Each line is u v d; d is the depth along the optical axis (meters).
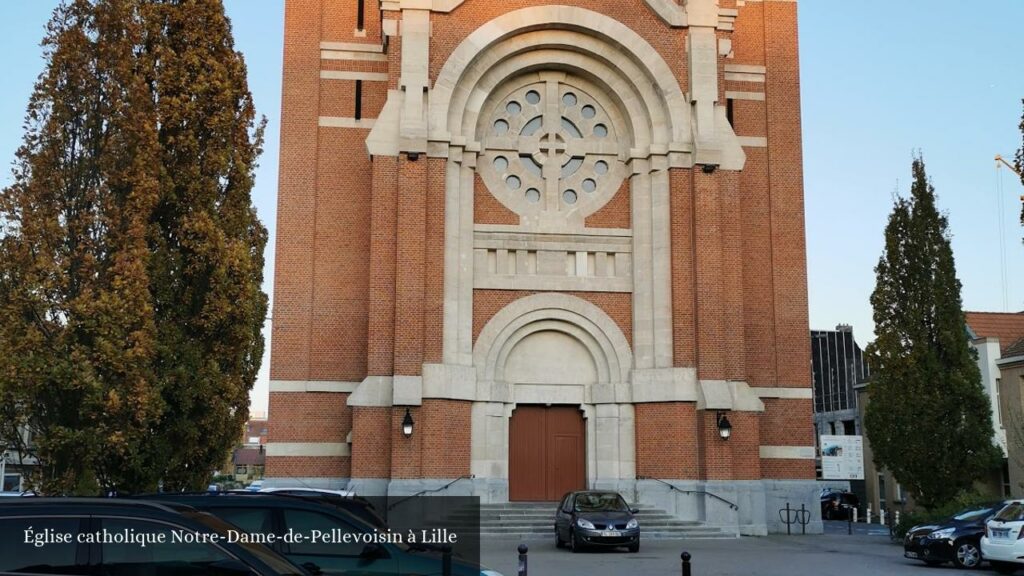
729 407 28.47
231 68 23.03
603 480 29.56
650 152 30.58
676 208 30.00
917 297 29.12
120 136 20.47
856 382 58.19
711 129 30.16
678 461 28.73
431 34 29.97
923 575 19.89
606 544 23.41
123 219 20.09
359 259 31.36
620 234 31.05
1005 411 35.69
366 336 30.95
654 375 29.44
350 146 31.97
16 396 18.39
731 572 19.83
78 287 19.45
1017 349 35.59
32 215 19.34
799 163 33.69
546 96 31.78
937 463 28.12
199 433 20.80
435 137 29.31
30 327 18.59
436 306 28.58
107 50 20.81
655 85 30.88
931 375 28.59
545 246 30.77
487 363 29.73
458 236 29.75
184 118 21.98
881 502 49.03
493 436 29.47
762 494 28.97
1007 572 20.91
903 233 29.80
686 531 27.66
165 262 21.17
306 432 30.23
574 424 30.62
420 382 27.70
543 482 30.17
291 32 32.41
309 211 31.42
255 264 27.22
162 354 20.52
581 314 30.45
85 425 18.91
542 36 31.05
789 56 34.31
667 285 29.95
